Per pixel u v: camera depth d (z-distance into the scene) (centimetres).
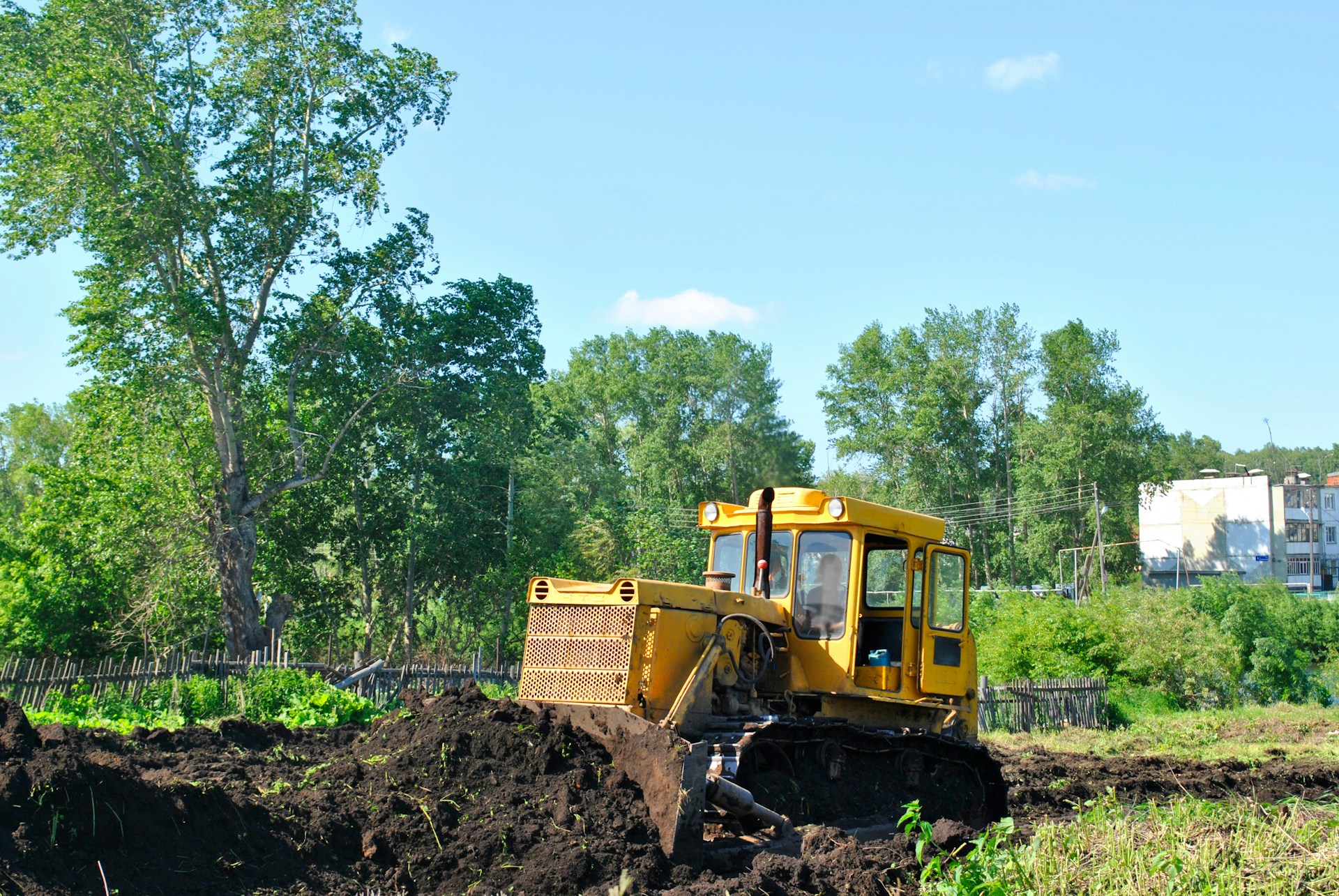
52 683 1478
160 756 891
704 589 861
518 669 2017
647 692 788
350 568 3628
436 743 716
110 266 2592
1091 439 5112
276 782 745
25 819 527
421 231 3028
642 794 703
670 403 5778
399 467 3503
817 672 913
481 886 615
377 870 624
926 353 5856
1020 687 2084
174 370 2686
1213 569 6788
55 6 2692
